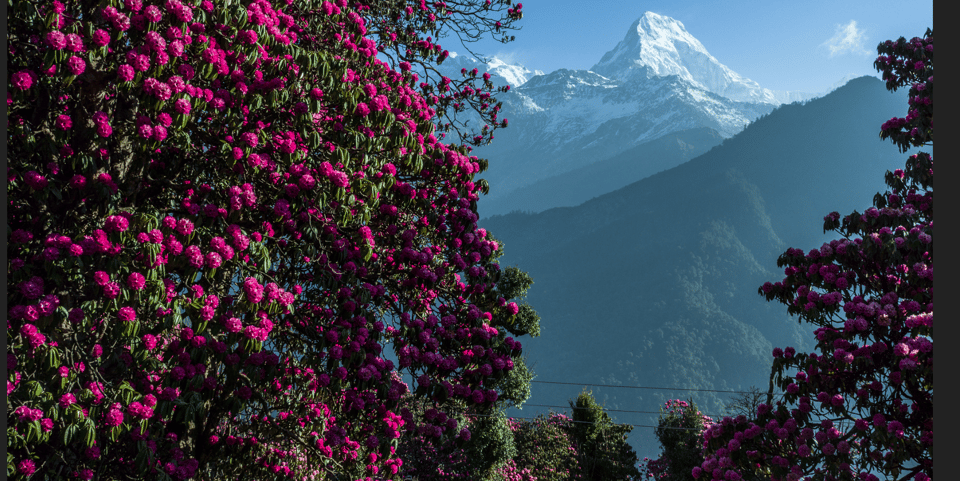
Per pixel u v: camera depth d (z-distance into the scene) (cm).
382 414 635
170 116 448
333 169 529
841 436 727
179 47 431
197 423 504
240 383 581
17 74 411
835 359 730
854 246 789
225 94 498
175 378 475
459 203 723
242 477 683
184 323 494
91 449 472
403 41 900
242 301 468
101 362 496
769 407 811
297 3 617
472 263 723
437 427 669
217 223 505
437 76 1001
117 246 412
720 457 812
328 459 635
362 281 666
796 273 844
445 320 668
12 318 386
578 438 2481
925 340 672
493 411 1636
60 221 487
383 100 564
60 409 396
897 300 771
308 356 610
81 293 461
